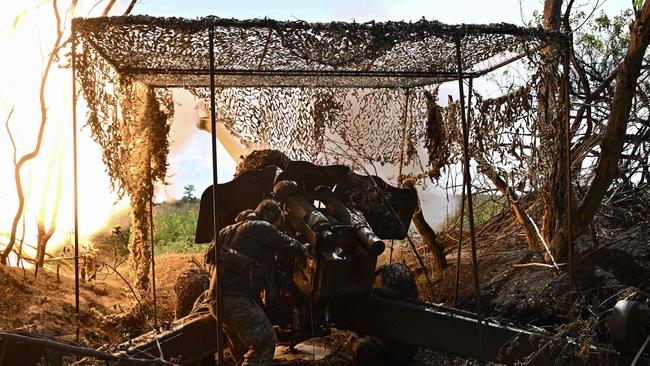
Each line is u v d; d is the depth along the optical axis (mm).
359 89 7535
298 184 6289
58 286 7637
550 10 7402
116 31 5164
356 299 6051
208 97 7238
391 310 5961
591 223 6738
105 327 6887
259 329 5461
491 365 6188
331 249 5707
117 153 5809
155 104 7078
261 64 6281
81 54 5320
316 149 7223
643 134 7523
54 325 6473
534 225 7102
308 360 6730
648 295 5520
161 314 7684
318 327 6117
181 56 5984
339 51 5246
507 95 6289
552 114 6016
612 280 6254
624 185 7742
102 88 5660
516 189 6832
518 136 6273
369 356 6531
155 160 7121
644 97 7145
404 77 7027
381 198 6539
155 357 5160
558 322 6309
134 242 7008
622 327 4738
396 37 5102
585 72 8102
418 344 5828
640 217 7297
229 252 5547
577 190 7562
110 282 8664
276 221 5844
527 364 5102
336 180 6371
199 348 5664
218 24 4898
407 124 7680
